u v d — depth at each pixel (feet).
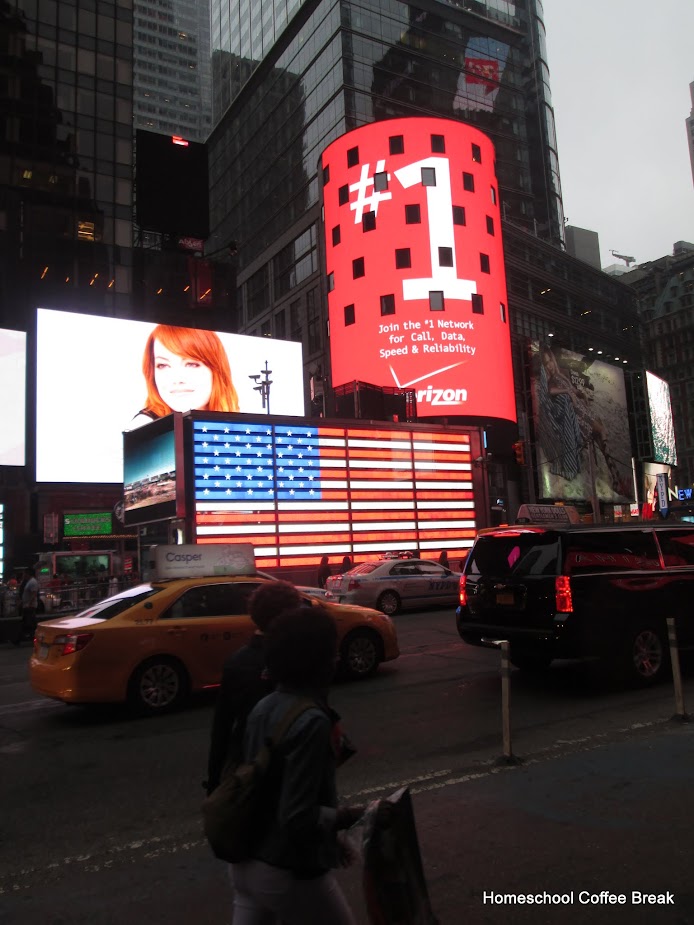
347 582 61.41
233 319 187.73
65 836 15.43
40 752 22.82
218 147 313.94
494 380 173.47
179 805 17.30
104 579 94.89
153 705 27.35
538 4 318.24
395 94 244.01
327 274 187.01
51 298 161.99
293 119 254.06
